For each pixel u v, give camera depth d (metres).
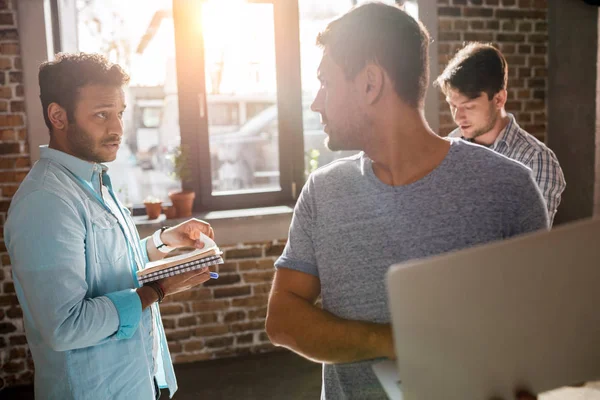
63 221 1.26
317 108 0.85
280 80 3.47
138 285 1.56
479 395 0.54
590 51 3.23
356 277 0.83
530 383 0.54
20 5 2.85
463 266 0.51
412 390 0.56
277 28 3.42
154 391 1.52
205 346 3.33
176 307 3.28
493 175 0.77
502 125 1.97
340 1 3.48
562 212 3.52
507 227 0.77
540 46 3.51
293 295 0.91
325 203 0.86
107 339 1.33
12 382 3.04
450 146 0.80
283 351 3.42
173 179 3.33
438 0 3.26
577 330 0.54
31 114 2.91
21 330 3.03
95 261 1.38
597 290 0.53
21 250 1.22
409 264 0.53
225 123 3.47
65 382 1.32
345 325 0.81
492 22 3.38
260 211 3.37
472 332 0.53
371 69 0.77
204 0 3.29
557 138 3.53
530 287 0.52
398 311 0.54
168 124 3.40
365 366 0.82
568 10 3.34
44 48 2.90
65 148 1.45
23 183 1.32
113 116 1.45
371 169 0.84
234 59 3.40
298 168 3.57
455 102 1.93
